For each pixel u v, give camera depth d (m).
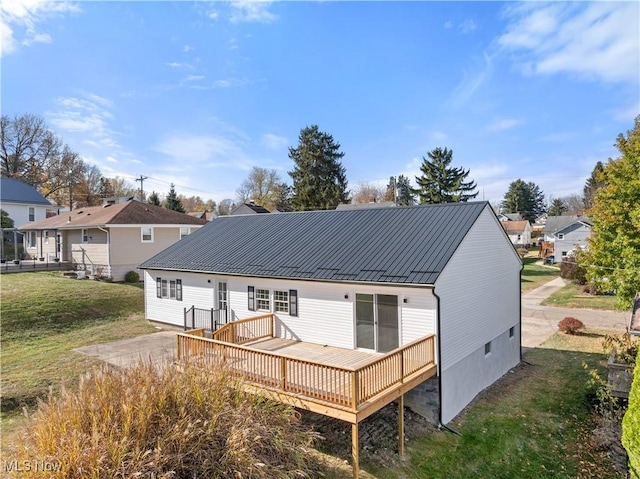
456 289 10.09
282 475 6.01
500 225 13.05
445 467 7.60
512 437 8.80
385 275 9.72
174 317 16.22
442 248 10.08
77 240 27.52
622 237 14.05
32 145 45.56
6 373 11.08
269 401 7.59
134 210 27.03
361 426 8.95
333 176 48.09
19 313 16.48
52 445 5.16
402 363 8.05
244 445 5.91
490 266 12.34
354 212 14.83
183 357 8.42
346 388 7.07
